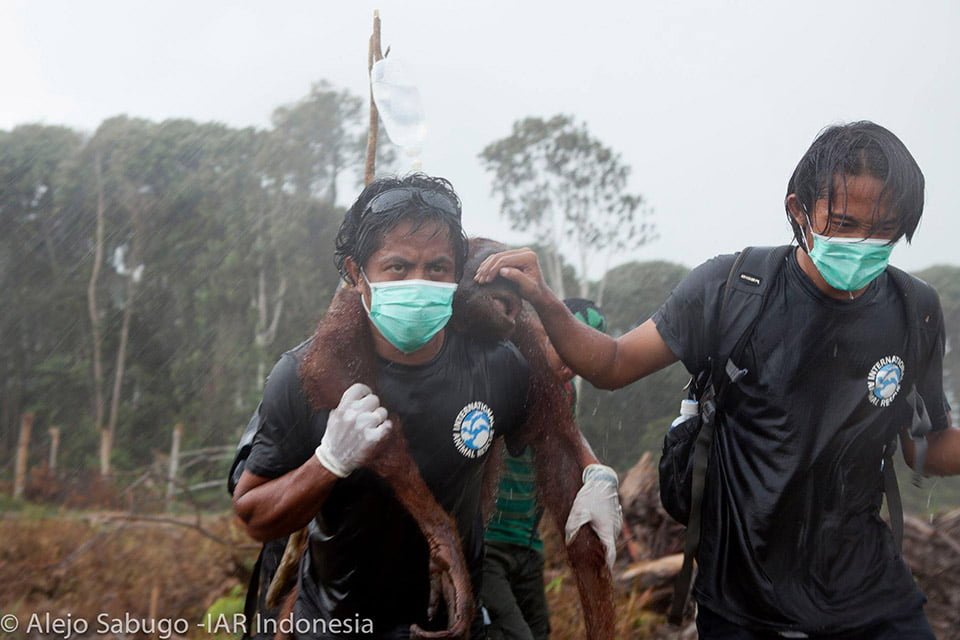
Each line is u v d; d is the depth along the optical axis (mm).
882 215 2906
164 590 7191
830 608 3111
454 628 2881
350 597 3148
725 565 3215
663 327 3277
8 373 30062
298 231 28938
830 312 3090
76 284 30891
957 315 15086
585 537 3225
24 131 31219
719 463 3246
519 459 4176
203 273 29453
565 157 19359
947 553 6508
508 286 3217
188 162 30047
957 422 10117
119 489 13555
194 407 28266
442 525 2943
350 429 2848
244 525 3072
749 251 3246
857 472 3148
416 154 3383
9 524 9859
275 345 28047
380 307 2938
